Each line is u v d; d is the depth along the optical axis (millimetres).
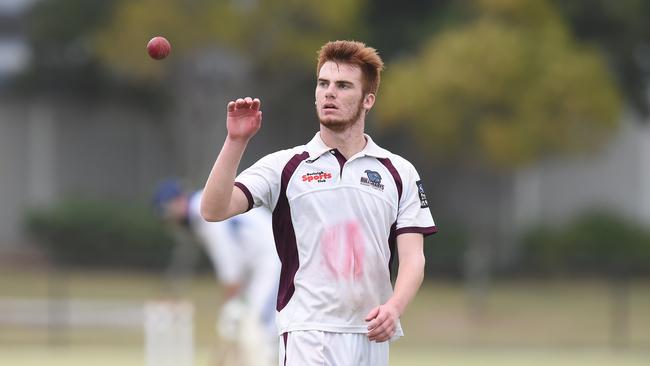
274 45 90250
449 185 106438
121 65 89812
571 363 54719
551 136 82188
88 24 98312
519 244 101438
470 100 81188
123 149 110188
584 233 99188
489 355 58656
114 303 72625
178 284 77375
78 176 109375
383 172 18812
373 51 18781
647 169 106688
